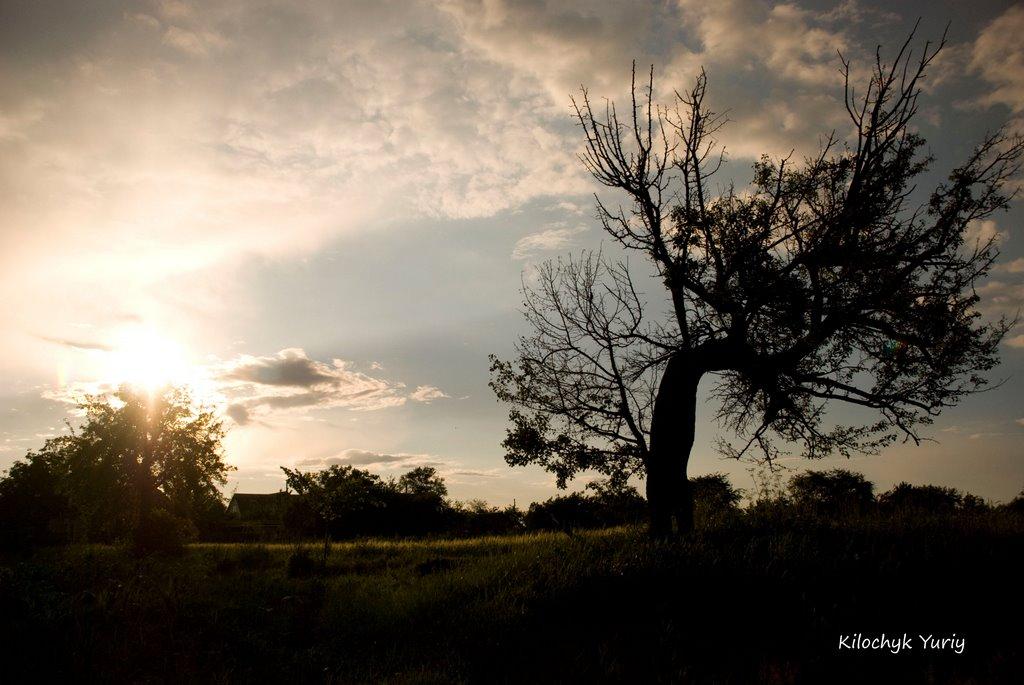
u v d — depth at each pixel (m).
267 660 9.03
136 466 42.78
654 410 14.60
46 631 8.91
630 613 9.62
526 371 16.30
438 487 64.94
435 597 11.25
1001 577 9.44
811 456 15.78
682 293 14.84
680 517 13.76
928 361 14.21
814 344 13.98
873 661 7.62
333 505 25.00
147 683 7.98
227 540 48.31
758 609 9.25
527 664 8.27
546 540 17.52
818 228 14.25
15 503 45.25
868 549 11.02
